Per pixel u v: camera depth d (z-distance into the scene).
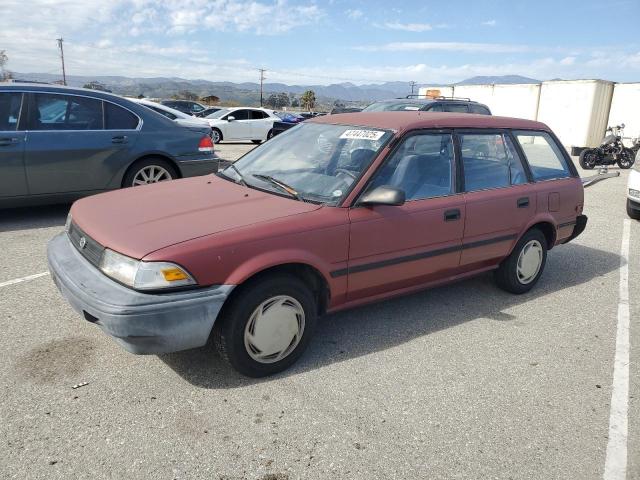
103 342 3.41
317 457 2.47
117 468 2.33
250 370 3.04
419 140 3.74
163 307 2.63
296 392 2.98
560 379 3.31
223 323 2.90
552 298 4.72
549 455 2.59
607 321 4.25
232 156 14.37
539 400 3.06
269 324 3.02
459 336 3.84
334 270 3.24
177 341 2.71
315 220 3.13
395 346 3.62
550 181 4.72
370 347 3.58
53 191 5.99
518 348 3.71
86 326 3.62
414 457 2.51
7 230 5.82
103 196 3.71
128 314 2.58
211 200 3.37
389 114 4.12
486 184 4.17
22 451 2.39
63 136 5.93
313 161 3.73
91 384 2.95
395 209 3.50
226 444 2.52
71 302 2.86
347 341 3.65
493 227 4.17
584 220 5.12
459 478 2.39
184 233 2.83
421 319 4.10
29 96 5.79
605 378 3.35
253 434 2.60
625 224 7.90
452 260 3.96
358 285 3.42
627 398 3.13
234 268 2.81
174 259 2.66
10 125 5.68
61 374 3.03
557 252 6.27
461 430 2.74
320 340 3.65
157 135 6.57
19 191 5.79
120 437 2.53
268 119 20.19
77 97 6.09
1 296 4.04
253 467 2.38
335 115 4.35
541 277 5.31
